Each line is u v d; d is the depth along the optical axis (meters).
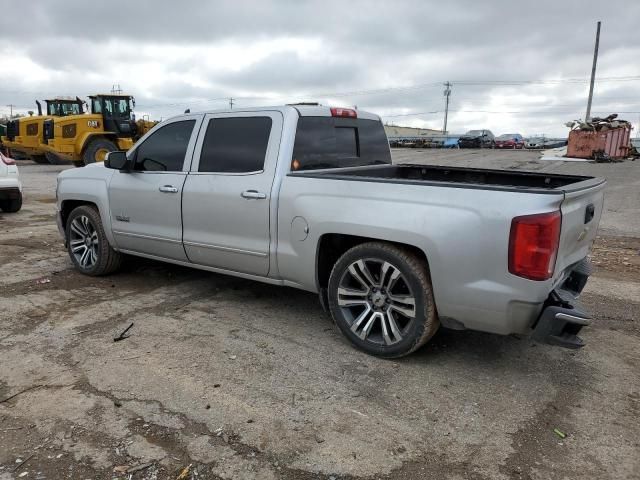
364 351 3.90
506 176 5.05
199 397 3.25
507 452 2.78
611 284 5.83
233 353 3.88
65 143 19.59
